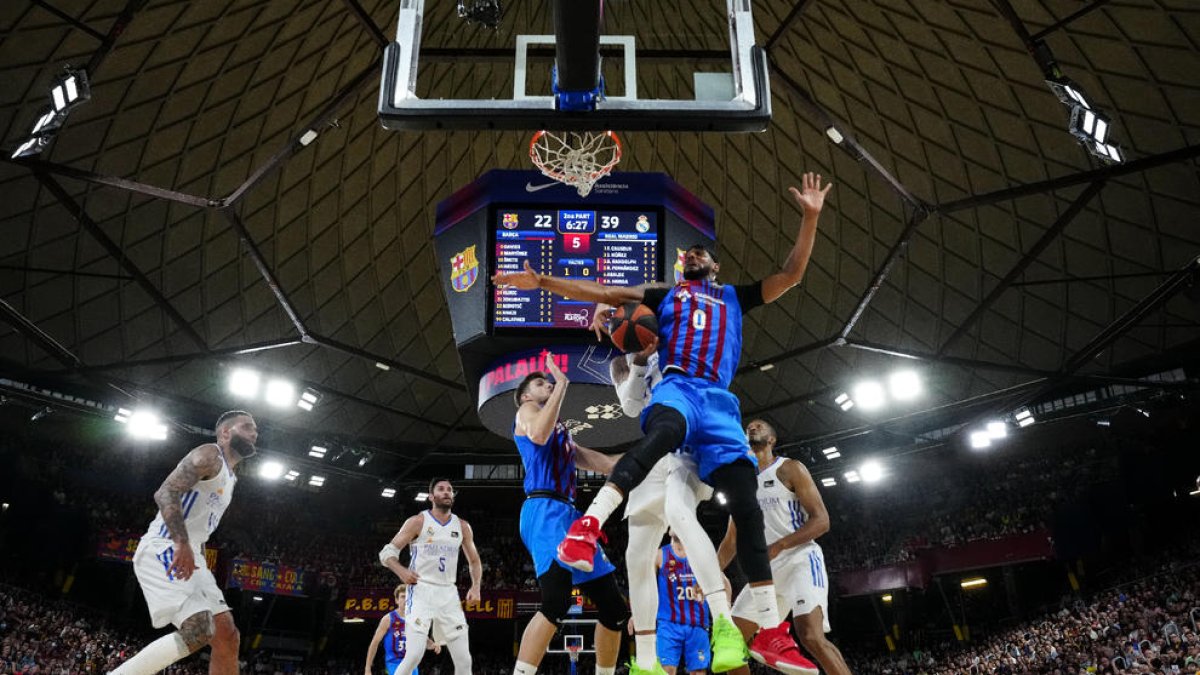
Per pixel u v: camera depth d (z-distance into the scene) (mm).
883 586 34312
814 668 4055
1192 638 22906
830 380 27969
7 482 29500
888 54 19312
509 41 20125
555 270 14945
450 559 9727
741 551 4344
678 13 19641
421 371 26109
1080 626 27828
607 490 4012
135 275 20625
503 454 32656
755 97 7172
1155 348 23859
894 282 24109
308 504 37156
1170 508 31609
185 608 5922
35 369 23094
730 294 4855
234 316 23953
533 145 14969
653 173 15508
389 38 19578
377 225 24094
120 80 17203
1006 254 21906
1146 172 18812
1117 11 16047
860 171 22219
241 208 21688
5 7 14781
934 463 35281
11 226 19156
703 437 4453
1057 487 33000
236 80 18797
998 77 18453
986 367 23750
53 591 31469
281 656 36906
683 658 10547
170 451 32281
